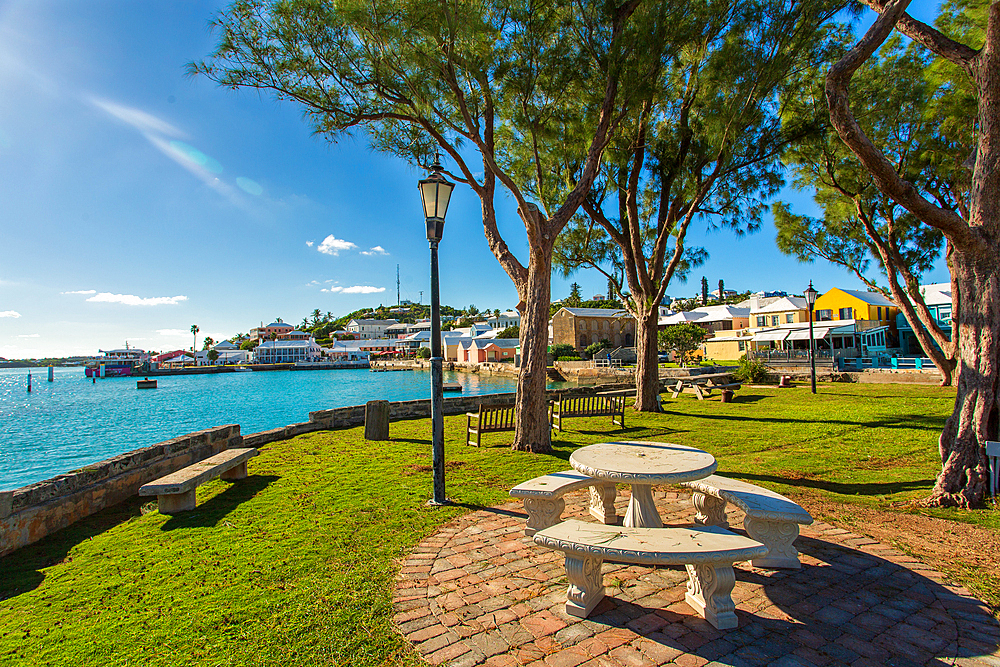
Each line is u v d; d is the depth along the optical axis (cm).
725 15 1012
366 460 851
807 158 1387
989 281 547
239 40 734
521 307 946
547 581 395
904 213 1463
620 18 873
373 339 12262
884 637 311
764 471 739
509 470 767
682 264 1494
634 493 486
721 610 325
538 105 979
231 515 570
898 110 1227
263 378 6412
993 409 545
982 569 404
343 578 402
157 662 295
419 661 291
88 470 602
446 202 632
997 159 546
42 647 313
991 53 538
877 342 3456
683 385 2098
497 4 800
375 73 796
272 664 290
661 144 1302
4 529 473
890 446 898
